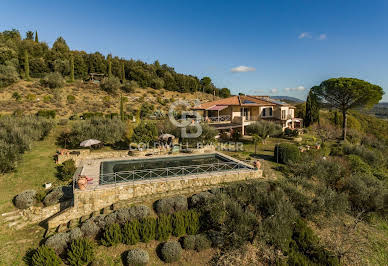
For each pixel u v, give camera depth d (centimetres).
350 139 3534
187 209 1283
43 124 2370
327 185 1606
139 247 1053
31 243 1079
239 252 1009
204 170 1770
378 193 1380
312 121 4003
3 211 1275
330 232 1191
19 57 5147
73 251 945
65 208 1327
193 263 1009
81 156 2078
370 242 1195
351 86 3050
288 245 1041
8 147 1609
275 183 1409
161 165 1970
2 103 3469
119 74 6706
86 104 4216
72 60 5531
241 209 1117
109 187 1316
